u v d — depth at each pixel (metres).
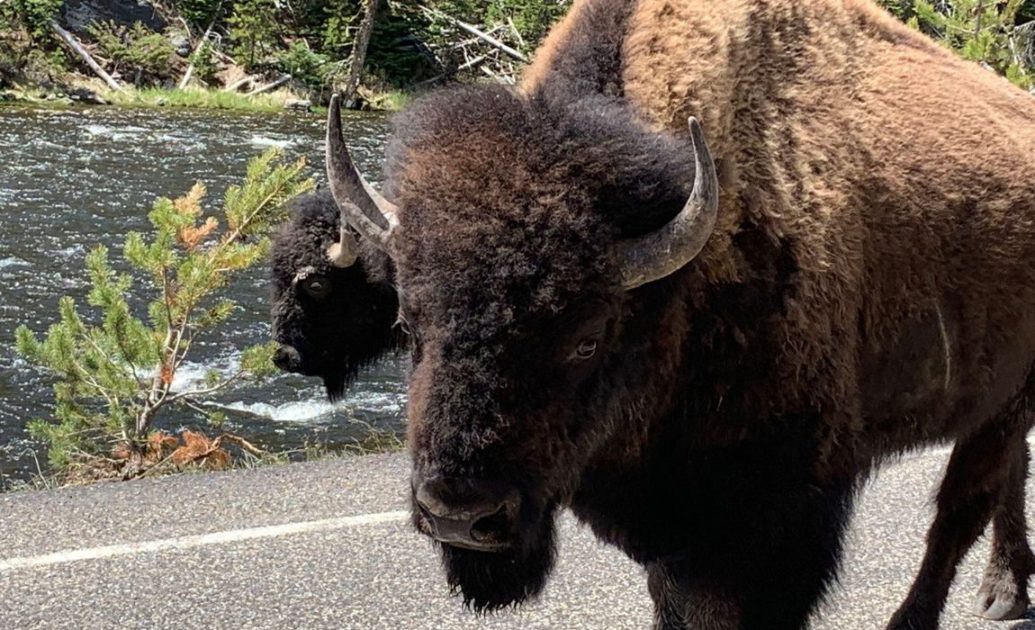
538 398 2.75
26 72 26.44
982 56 10.91
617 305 2.88
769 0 3.58
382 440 8.24
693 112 3.28
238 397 9.32
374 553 4.82
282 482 5.69
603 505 3.40
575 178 2.85
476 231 2.75
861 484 3.63
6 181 16.50
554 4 27.14
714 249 3.15
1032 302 3.94
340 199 2.97
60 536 4.94
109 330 7.50
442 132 2.93
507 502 2.70
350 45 30.59
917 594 4.11
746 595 3.35
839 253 3.38
